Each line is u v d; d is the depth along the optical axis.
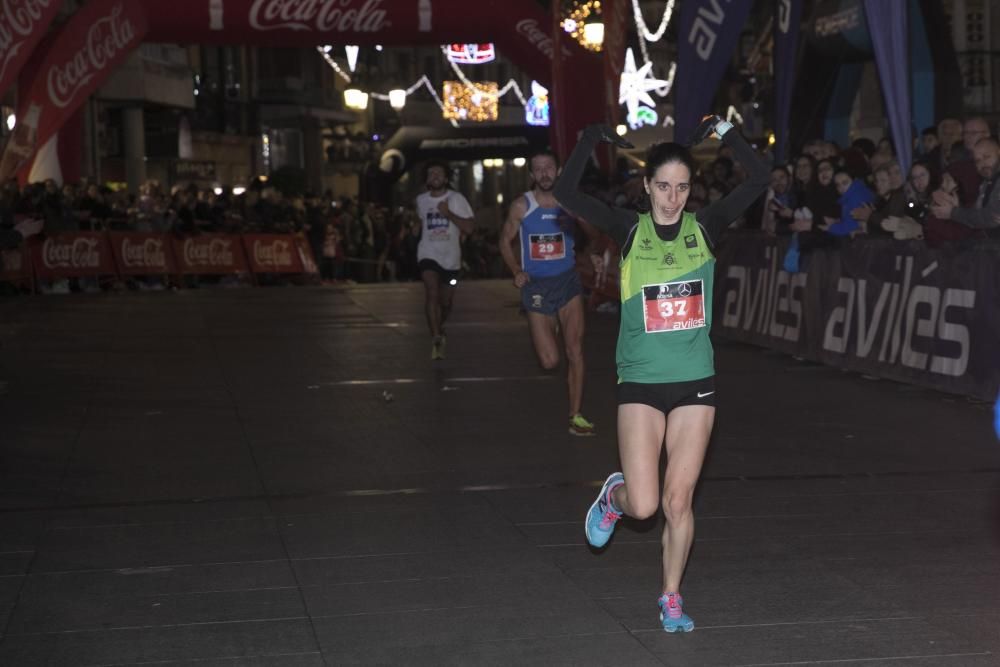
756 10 41.50
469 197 61.28
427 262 13.61
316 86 49.59
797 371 12.30
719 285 15.46
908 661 4.79
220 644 5.07
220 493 7.61
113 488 7.76
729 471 8.06
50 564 6.17
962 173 10.89
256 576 5.96
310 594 5.69
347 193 54.00
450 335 16.23
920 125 17.36
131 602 5.59
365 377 12.47
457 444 9.07
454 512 7.11
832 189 12.84
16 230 10.86
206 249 26.59
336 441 9.21
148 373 12.85
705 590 5.68
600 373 12.63
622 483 5.49
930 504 7.14
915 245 11.16
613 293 18.66
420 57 58.69
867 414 9.95
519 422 9.95
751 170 5.23
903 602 5.47
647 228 5.16
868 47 17.56
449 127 33.03
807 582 5.77
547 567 6.06
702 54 15.75
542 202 9.25
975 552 6.21
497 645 5.03
